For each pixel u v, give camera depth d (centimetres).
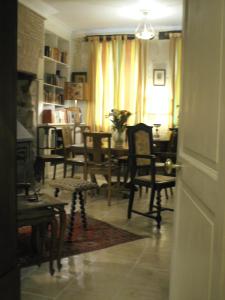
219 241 100
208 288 112
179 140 179
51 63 663
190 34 157
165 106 689
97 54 714
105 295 225
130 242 319
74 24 681
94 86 719
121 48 697
